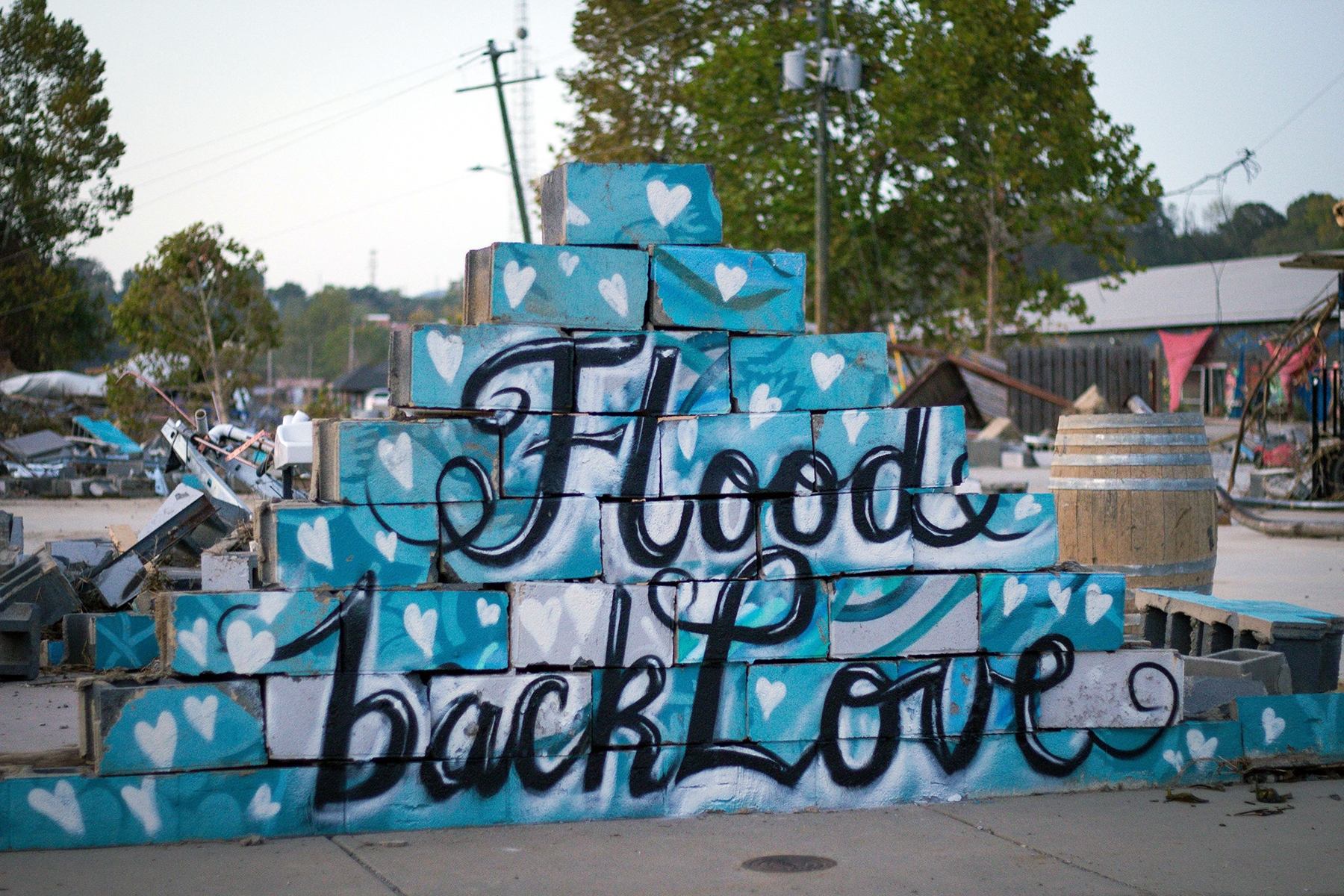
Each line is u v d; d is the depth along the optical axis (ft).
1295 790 16.21
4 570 26.00
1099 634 15.98
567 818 14.76
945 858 13.53
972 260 134.10
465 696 14.49
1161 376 111.14
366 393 209.05
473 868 13.11
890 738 15.52
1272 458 74.02
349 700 14.21
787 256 15.56
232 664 13.92
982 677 15.75
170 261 96.43
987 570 15.87
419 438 14.46
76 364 168.04
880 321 128.57
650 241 15.46
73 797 13.61
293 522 14.14
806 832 14.47
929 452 15.66
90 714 14.60
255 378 100.53
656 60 120.78
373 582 14.33
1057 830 14.55
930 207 122.31
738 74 110.11
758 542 15.24
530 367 14.80
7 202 142.92
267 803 14.05
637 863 13.32
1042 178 117.70
